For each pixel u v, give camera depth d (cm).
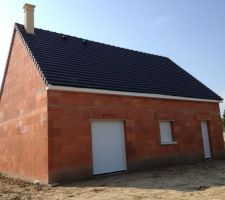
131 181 1096
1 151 1681
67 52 1492
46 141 1127
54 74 1230
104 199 812
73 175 1152
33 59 1305
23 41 1437
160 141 1517
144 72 1725
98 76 1397
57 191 973
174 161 1559
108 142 1316
